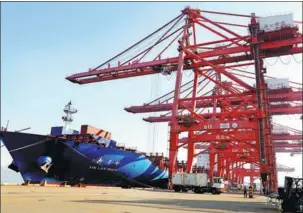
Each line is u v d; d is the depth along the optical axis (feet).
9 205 52.65
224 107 265.13
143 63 200.23
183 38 195.21
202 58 190.29
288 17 167.53
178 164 236.22
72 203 61.72
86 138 145.07
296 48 172.24
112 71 207.21
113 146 163.53
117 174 155.94
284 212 66.59
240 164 405.18
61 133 148.97
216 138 183.62
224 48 187.62
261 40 174.09
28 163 124.67
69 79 220.64
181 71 187.83
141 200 80.48
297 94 252.83
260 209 71.97
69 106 161.07
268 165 160.15
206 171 264.31
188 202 82.69
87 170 139.54
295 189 68.13
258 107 169.27
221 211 62.28
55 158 129.49
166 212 54.34
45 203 58.54
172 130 182.50
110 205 61.87
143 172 173.37
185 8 204.54
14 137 122.62
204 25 195.42
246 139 177.17
